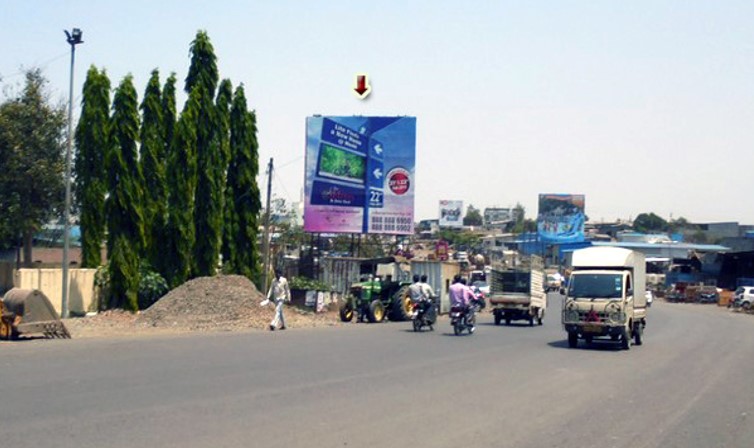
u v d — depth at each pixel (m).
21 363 16.56
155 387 13.77
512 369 18.61
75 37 31.52
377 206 47.91
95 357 18.09
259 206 45.03
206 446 9.36
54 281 35.47
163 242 39.41
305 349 21.69
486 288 60.50
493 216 168.12
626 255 26.47
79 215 41.81
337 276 46.50
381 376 16.45
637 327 27.45
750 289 66.50
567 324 25.45
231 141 44.22
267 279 43.28
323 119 48.25
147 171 38.53
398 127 47.91
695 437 11.24
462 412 12.45
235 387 14.15
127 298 36.88
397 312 37.72
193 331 28.12
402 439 10.23
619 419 12.41
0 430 9.87
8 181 42.75
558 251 98.06
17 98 44.38
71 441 9.38
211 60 41.47
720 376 18.80
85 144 37.56
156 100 38.94
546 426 11.55
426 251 90.12
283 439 9.94
